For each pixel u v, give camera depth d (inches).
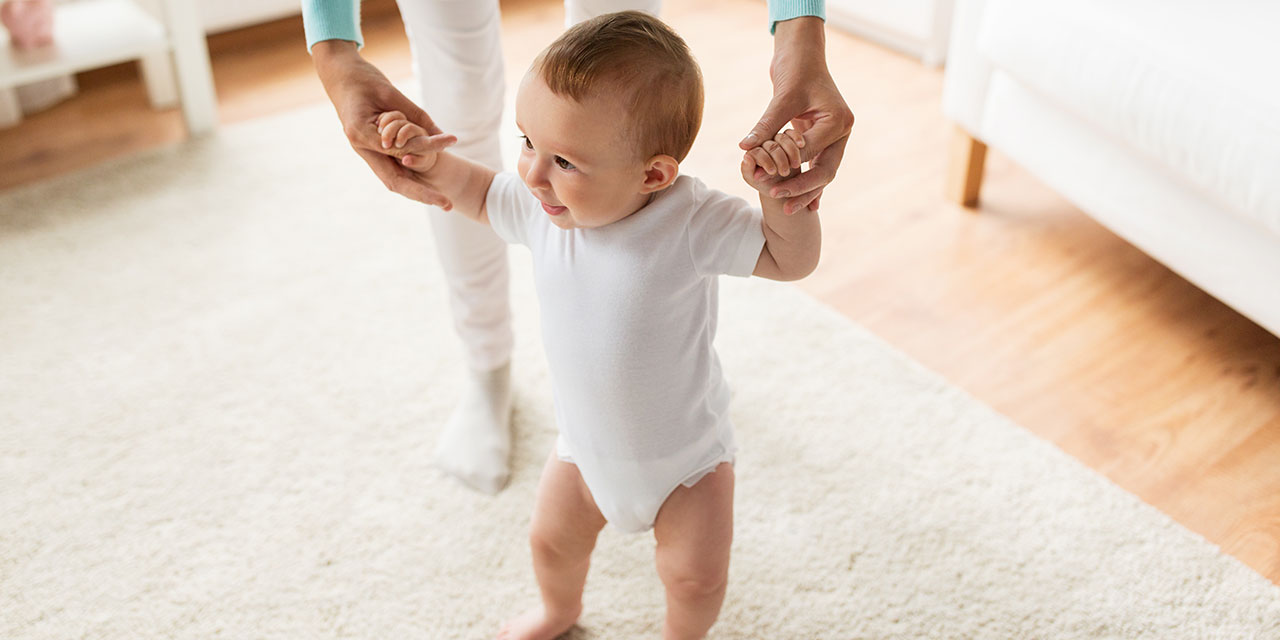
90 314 65.9
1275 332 54.7
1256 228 53.6
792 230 32.2
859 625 46.1
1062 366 61.6
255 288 68.5
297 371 61.4
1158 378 60.5
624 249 33.9
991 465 54.2
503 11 111.1
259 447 56.1
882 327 65.1
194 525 51.4
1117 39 57.1
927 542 49.9
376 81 35.4
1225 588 47.3
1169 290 68.0
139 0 92.0
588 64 30.3
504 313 53.8
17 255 71.4
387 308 66.8
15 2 79.5
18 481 53.8
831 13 109.2
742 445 55.4
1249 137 50.5
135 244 72.8
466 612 47.2
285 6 103.5
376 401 59.2
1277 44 52.7
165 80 92.3
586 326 35.1
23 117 91.6
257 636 46.0
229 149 85.0
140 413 58.3
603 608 47.3
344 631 46.3
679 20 109.7
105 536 50.8
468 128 46.6
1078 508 51.5
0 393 59.5
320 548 50.2
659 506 38.7
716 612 41.1
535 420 57.6
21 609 47.1
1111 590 47.4
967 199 77.2
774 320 65.1
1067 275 69.7
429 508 52.4
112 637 45.9
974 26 69.6
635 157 31.4
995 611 46.6
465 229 49.5
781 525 50.9
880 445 55.5
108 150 86.4
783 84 33.5
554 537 41.6
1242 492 52.8
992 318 65.7
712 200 34.0
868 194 79.1
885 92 95.1
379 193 79.4
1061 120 64.9
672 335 34.9
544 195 32.9
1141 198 60.5
